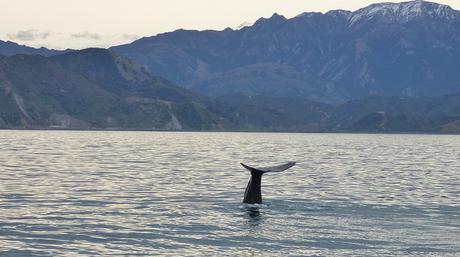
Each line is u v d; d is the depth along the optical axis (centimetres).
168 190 10269
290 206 8544
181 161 17725
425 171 15262
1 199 8906
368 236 6625
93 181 11519
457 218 7738
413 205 8856
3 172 13000
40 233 6575
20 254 5728
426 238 6544
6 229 6738
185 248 6053
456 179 13062
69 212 7862
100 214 7756
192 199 9175
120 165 15625
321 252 5969
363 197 9675
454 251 6019
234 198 9306
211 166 15762
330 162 18325
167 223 7206
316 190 10531
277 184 11369
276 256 5812
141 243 6222
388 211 8256
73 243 6181
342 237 6575
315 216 7781
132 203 8719
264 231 6825
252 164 17250
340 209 8369
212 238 6481
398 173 14525
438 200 9450
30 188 10269
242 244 6244
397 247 6156
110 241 6284
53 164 15525
